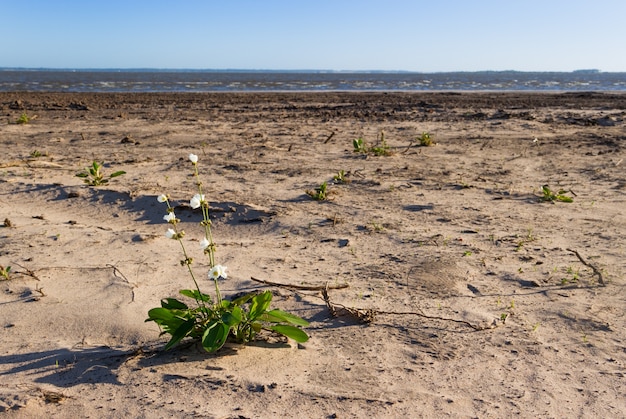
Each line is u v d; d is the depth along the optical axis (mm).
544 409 2773
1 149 11445
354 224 6160
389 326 3697
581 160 10203
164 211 6734
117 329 3641
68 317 3826
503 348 3402
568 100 26562
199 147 11680
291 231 5969
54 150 11320
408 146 11727
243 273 4715
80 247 5449
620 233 5781
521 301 4105
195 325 3295
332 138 13039
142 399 2828
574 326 3691
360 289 4344
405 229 5953
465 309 3967
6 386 2963
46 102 24234
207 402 2799
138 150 11320
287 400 2818
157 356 3262
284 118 17766
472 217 6430
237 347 3355
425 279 4535
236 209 6629
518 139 12797
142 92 36469
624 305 4012
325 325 3727
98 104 23531
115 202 7105
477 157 10570
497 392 2922
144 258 5117
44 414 2715
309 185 8109
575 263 4891
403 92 39031
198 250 5398
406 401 2826
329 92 38844
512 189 7852
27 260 5039
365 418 2682
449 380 3035
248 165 9586
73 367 3158
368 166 9617
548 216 6480
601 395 2895
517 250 5242
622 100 26484
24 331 3633
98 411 2738
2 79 64625
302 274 4684
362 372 3107
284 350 3348
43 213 6836
